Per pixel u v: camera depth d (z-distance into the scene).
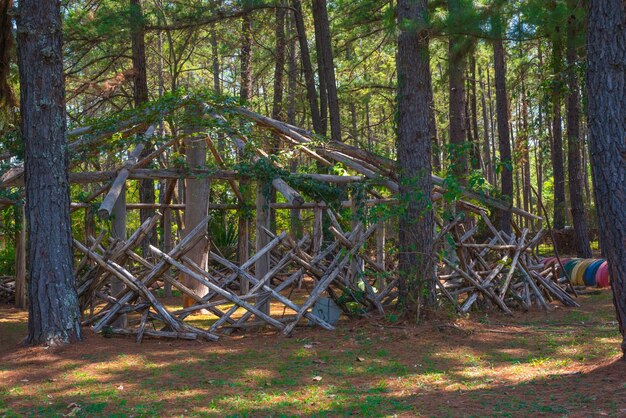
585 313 11.62
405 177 10.43
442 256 10.42
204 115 12.33
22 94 8.95
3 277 15.66
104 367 7.64
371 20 20.36
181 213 17.94
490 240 13.37
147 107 12.34
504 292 11.66
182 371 7.41
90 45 18.03
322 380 6.94
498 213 21.16
